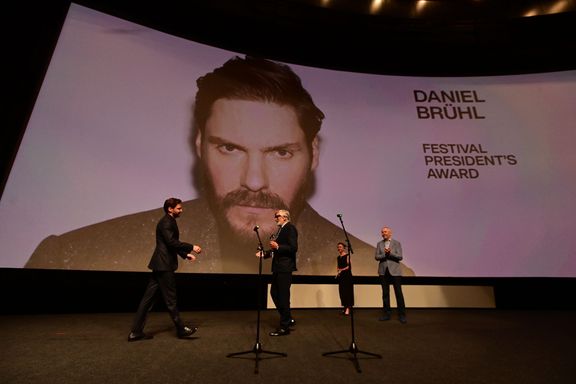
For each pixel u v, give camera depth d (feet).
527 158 19.88
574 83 21.17
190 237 15.92
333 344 9.27
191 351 8.21
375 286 18.06
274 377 6.43
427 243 18.29
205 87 18.25
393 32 21.25
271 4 19.92
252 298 17.66
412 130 20.49
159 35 17.85
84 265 13.74
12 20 14.48
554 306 19.25
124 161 15.38
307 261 17.46
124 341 9.14
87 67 15.56
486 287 18.76
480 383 6.26
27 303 13.79
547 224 18.56
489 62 22.29
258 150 18.30
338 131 19.90
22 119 13.83
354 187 18.94
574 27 20.56
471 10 24.59
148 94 16.74
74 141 14.49
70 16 15.71
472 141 20.34
